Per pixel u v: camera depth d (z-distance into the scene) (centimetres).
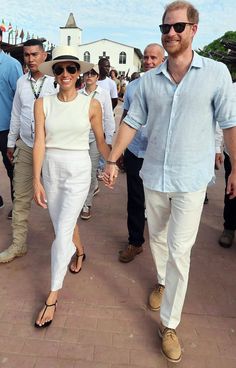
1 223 422
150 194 235
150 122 222
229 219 384
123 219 451
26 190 331
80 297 288
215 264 348
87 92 415
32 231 402
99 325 257
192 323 263
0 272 319
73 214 260
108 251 365
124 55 5728
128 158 321
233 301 291
